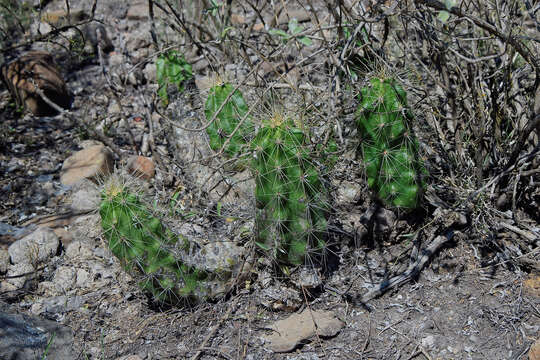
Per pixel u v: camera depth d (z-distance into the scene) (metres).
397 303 1.04
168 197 1.17
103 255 1.14
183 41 1.48
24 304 1.08
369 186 1.08
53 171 1.29
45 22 1.57
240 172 1.15
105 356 1.02
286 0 1.56
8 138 1.35
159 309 1.06
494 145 1.11
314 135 1.10
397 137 1.04
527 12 1.08
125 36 1.54
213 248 1.07
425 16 1.11
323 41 1.14
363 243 1.10
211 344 1.02
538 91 1.06
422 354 0.99
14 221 1.21
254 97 1.21
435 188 1.12
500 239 1.08
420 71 1.25
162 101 1.32
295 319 1.03
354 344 1.01
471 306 1.03
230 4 1.35
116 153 1.30
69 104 1.43
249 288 1.06
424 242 1.09
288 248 1.03
